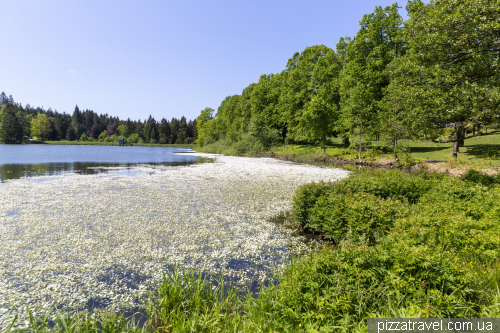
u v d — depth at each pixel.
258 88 56.03
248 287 5.12
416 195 9.35
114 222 8.78
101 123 140.62
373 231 6.09
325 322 3.07
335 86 38.19
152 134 127.06
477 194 8.16
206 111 86.44
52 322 4.03
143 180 17.84
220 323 3.65
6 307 4.36
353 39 37.66
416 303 3.04
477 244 4.77
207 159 39.31
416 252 3.56
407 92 12.28
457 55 11.05
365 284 3.46
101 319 3.82
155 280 5.25
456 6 10.53
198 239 7.52
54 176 18.83
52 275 5.42
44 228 8.06
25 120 109.38
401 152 23.69
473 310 3.09
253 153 48.75
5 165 25.14
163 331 3.65
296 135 45.09
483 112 9.48
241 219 9.52
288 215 10.16
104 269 5.71
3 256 6.17
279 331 3.23
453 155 23.77
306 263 3.95
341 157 33.19
